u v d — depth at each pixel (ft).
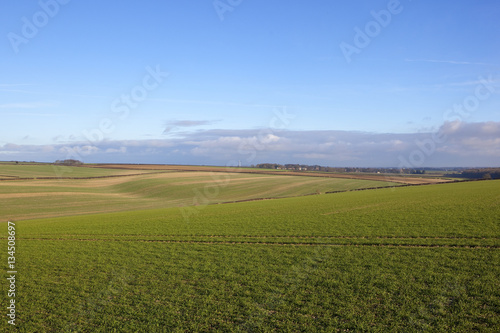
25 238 102.22
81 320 44.98
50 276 63.00
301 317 42.70
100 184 343.05
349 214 116.88
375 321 40.47
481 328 37.17
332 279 54.29
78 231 110.73
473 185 212.02
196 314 45.06
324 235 85.56
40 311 48.03
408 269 56.18
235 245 81.00
